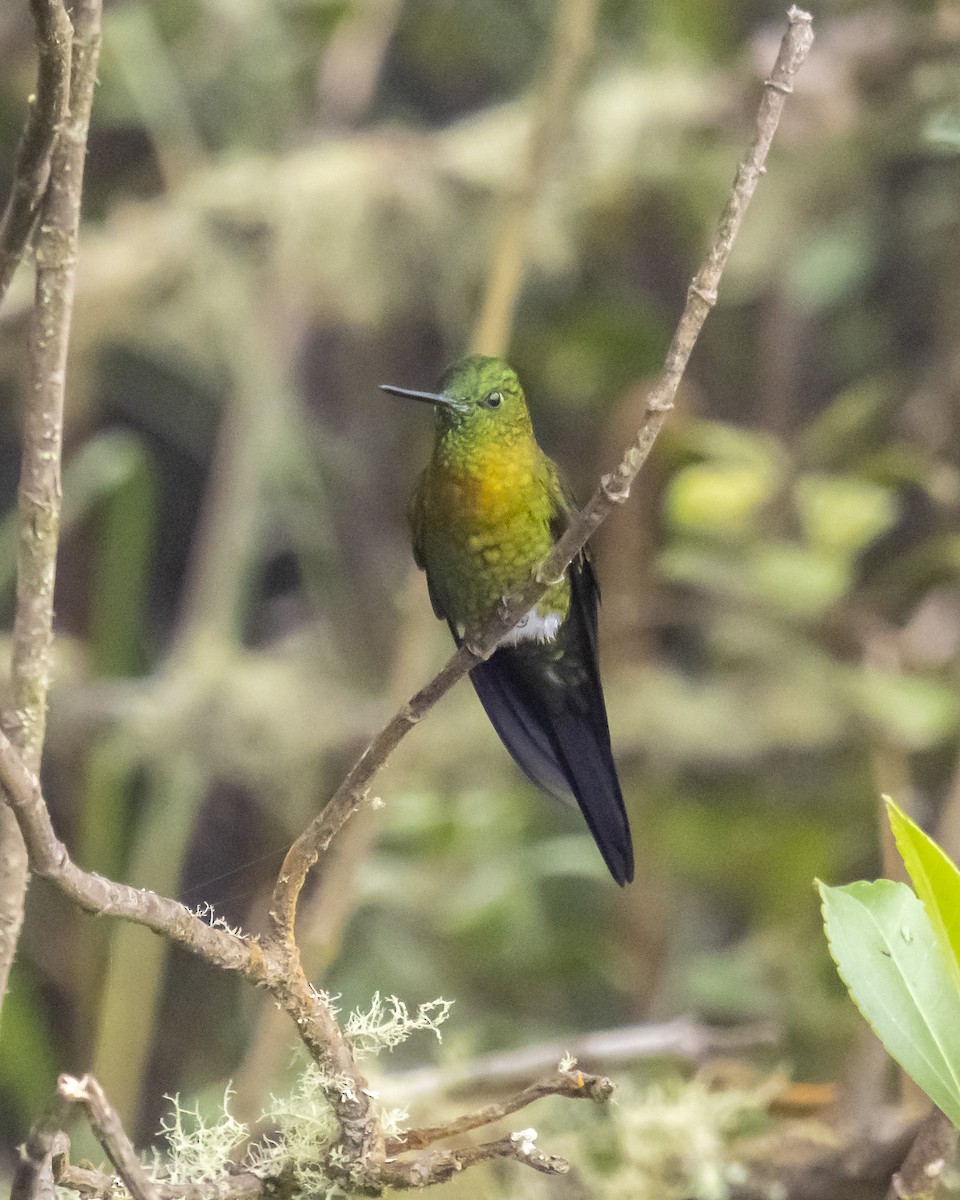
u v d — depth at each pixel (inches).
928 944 135.5
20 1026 342.3
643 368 423.8
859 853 383.6
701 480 308.8
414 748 373.1
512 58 488.4
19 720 133.0
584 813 235.5
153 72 406.3
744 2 453.4
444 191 390.3
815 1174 199.2
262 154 413.7
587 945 370.9
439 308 413.1
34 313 129.5
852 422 346.0
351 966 369.1
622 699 374.3
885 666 335.6
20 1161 114.9
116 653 371.9
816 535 316.2
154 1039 412.5
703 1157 206.1
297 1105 144.6
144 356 461.4
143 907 119.6
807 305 461.7
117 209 398.3
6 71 395.5
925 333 463.5
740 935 426.0
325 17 427.2
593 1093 139.1
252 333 390.9
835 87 343.9
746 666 373.4
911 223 431.8
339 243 389.1
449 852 352.8
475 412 226.5
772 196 414.9
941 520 396.2
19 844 133.9
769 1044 270.1
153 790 374.9
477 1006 372.8
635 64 418.9
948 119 179.5
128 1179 113.1
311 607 493.7
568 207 391.5
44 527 131.6
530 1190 216.2
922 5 356.8
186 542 506.0
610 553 356.5
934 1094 129.6
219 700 369.1
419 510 241.3
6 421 483.2
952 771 355.6
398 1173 139.3
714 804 389.1
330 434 483.8
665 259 464.4
